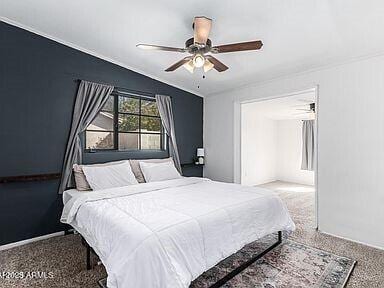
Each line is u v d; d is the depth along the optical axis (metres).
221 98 4.57
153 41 2.91
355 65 2.81
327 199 3.06
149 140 4.08
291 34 2.49
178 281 1.47
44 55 2.92
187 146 4.62
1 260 2.36
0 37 2.61
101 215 1.96
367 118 2.73
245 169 6.35
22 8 2.43
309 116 6.56
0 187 2.63
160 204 2.19
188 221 1.75
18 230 2.75
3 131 2.64
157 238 1.53
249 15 2.24
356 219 2.82
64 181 3.05
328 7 2.04
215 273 2.13
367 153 2.73
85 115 3.21
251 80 3.85
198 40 2.08
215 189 2.86
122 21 2.56
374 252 2.54
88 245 2.14
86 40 3.02
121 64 3.61
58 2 2.32
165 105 4.18
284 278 2.04
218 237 1.87
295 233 3.08
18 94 2.73
